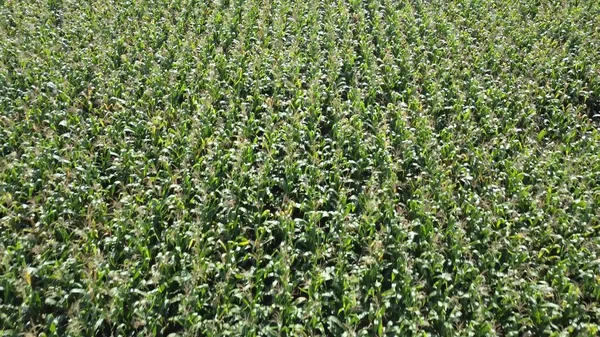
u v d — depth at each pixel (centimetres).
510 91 1173
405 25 1447
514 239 858
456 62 1283
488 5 1550
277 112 1145
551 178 964
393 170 980
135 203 905
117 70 1244
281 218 867
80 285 777
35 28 1424
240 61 1264
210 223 884
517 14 1500
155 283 785
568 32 1405
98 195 919
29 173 945
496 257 839
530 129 1088
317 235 851
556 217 904
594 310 762
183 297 762
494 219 887
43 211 885
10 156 996
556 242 865
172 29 1407
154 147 1017
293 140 1045
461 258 833
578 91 1190
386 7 1535
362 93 1184
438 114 1145
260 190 930
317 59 1279
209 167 959
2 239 848
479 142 1084
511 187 953
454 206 909
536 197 920
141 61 1274
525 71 1253
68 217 897
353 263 845
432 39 1359
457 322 757
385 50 1328
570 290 768
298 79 1205
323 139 1062
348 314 750
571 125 1116
